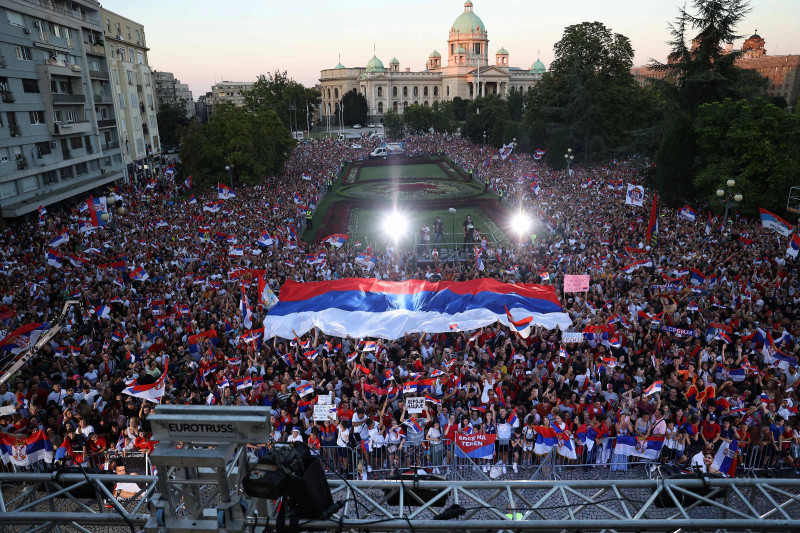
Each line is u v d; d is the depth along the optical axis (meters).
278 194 56.25
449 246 43.09
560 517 13.29
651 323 20.95
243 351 20.50
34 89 49.81
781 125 40.62
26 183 48.09
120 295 25.69
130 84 74.31
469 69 194.75
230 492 6.57
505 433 15.24
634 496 14.05
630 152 62.88
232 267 29.86
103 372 18.75
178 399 16.28
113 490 13.30
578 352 18.45
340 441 14.76
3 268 29.11
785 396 16.02
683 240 32.94
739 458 14.61
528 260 30.86
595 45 78.25
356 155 103.00
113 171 65.31
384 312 21.75
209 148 64.00
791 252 25.42
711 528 7.21
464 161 88.62
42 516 7.11
